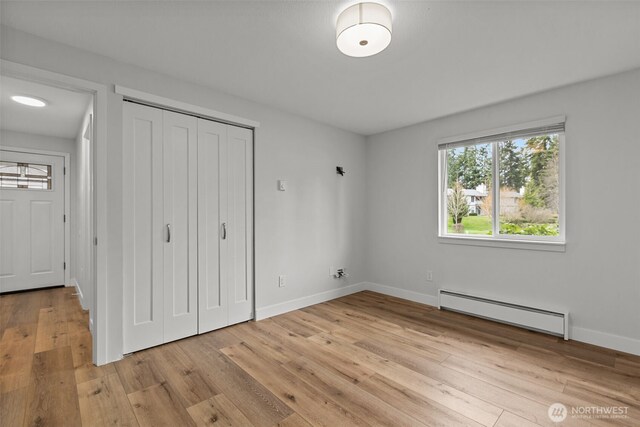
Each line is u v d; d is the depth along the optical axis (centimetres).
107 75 223
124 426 159
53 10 171
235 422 163
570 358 233
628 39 196
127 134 235
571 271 270
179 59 228
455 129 348
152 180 248
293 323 308
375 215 434
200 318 277
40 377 204
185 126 268
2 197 409
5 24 183
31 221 429
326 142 388
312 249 372
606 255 252
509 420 164
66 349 246
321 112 344
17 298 392
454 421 164
